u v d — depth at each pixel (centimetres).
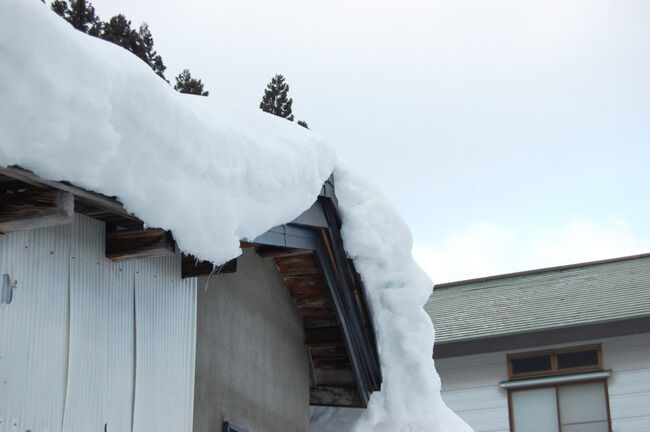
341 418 689
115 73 323
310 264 629
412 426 666
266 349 607
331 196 597
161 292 459
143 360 432
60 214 326
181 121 365
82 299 391
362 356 671
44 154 294
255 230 446
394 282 651
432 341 677
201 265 480
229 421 534
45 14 285
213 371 527
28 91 277
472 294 1452
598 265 1461
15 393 342
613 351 1146
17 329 347
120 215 398
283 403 620
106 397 399
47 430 357
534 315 1240
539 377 1166
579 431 1130
